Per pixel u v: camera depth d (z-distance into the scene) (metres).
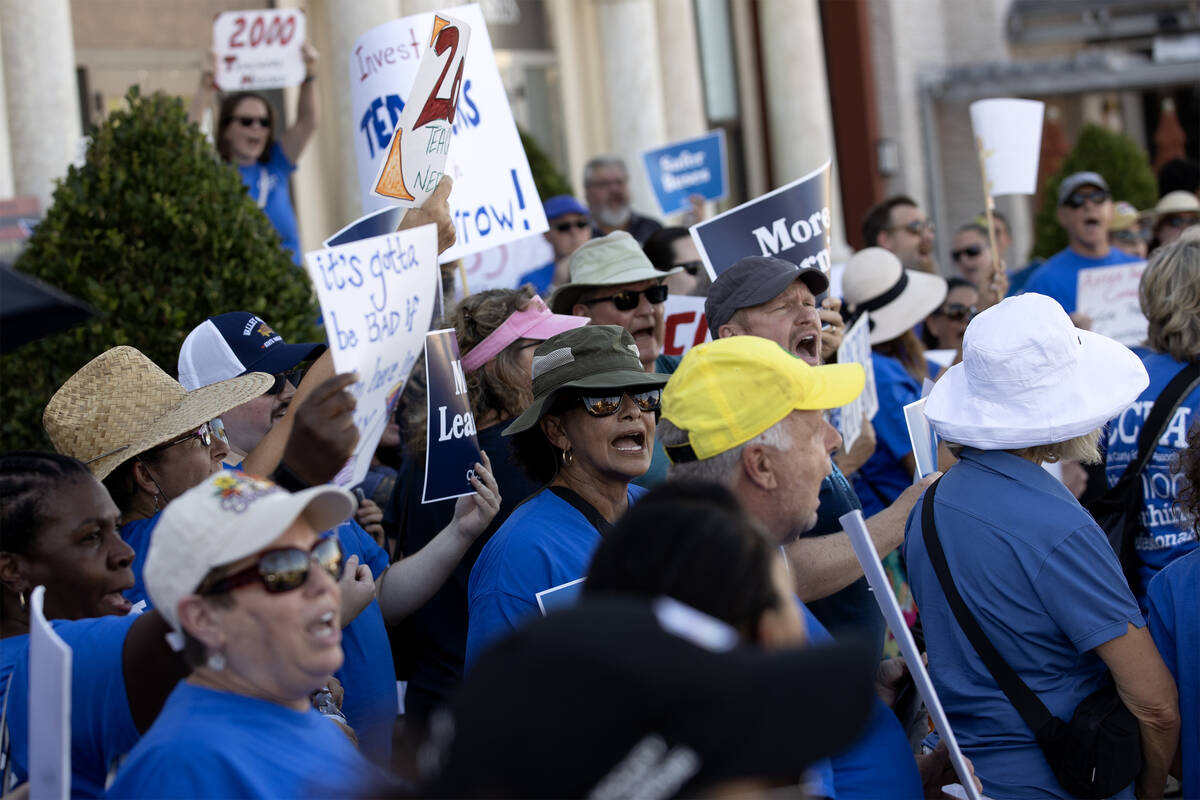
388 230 9.62
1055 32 36.97
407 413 9.20
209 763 4.43
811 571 7.17
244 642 4.62
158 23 20.48
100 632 5.46
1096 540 6.46
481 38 9.97
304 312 11.58
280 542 4.65
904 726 7.99
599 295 10.22
